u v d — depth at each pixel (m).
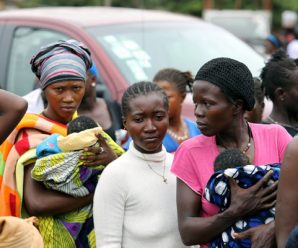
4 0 19.67
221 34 6.99
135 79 6.05
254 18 15.96
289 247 2.79
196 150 3.45
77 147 3.74
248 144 3.46
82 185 3.80
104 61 6.06
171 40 6.56
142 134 3.60
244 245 3.24
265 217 3.24
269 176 3.21
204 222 3.29
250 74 3.39
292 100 4.42
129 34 6.42
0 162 3.96
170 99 5.04
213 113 3.31
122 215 3.60
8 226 3.22
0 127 3.42
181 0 22.09
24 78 6.45
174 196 3.65
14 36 6.66
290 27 14.03
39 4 17.03
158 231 3.59
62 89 4.01
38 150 3.79
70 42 4.12
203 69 3.36
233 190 3.24
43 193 3.81
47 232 3.82
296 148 2.97
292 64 4.45
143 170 3.64
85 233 3.90
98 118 5.29
